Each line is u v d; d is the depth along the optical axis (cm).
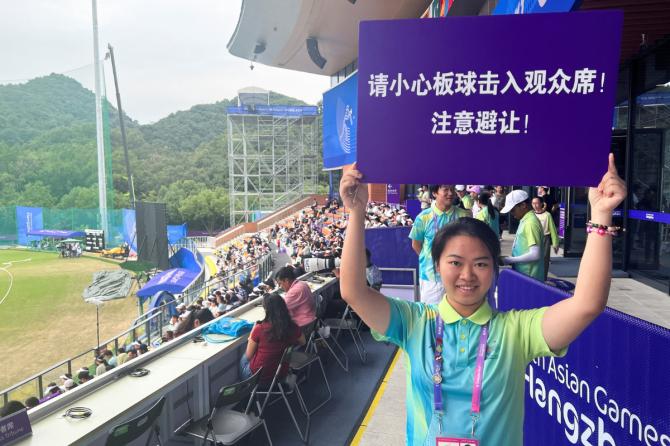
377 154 170
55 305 2361
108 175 4416
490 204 523
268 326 385
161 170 10356
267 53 3825
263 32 3303
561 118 160
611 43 155
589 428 211
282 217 4572
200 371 396
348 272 151
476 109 164
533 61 159
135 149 11006
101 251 4391
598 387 203
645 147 717
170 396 384
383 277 841
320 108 6031
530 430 274
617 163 814
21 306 2347
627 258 773
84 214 4778
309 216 3788
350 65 3603
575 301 135
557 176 161
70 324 2020
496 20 160
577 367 220
